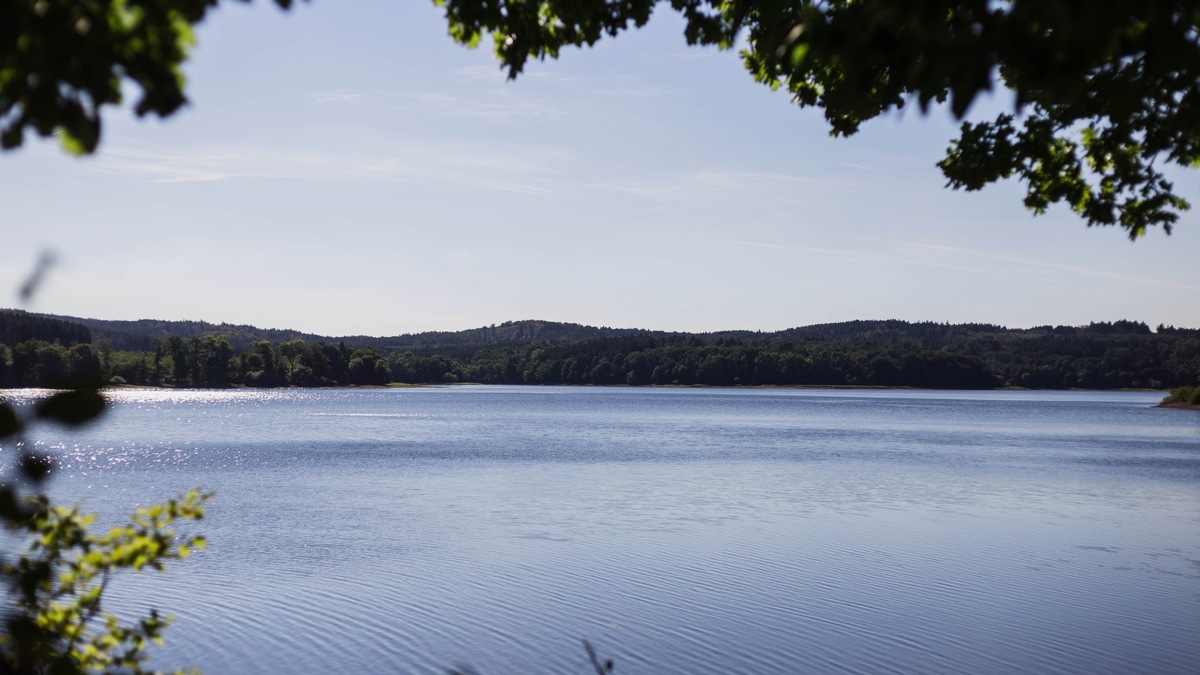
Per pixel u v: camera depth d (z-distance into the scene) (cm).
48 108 297
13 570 490
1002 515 3206
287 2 320
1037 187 844
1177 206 797
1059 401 19000
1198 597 2036
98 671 575
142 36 312
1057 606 1948
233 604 1867
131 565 583
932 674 1537
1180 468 5062
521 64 758
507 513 3136
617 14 758
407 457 5381
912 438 7512
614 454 5638
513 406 14262
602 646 1658
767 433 8000
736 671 1539
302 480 4147
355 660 1559
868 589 2067
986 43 312
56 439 6775
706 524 2925
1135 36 323
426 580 2102
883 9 319
